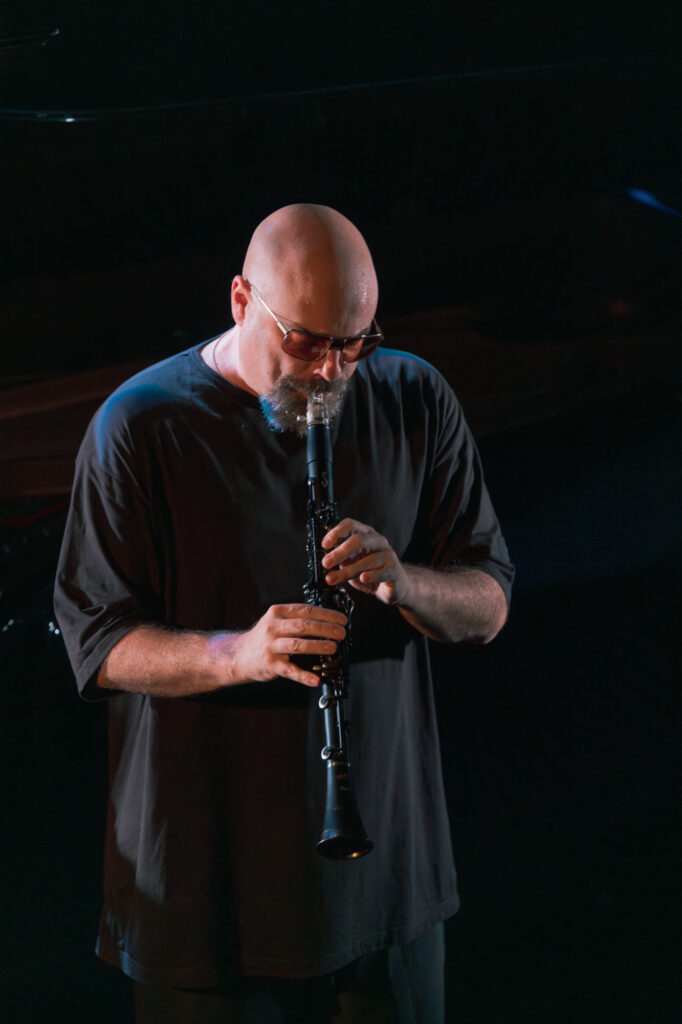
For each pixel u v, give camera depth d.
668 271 6.44
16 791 5.10
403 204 6.77
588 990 3.90
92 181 6.29
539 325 6.45
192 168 6.34
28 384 6.05
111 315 6.45
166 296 6.57
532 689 5.61
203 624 2.48
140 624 2.45
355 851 2.12
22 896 4.57
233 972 2.45
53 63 5.84
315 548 2.31
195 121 6.11
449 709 5.53
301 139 6.35
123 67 6.09
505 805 4.96
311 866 2.41
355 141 6.43
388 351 2.71
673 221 6.55
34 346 6.30
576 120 6.40
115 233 6.55
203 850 2.43
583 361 6.19
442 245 6.74
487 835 4.80
